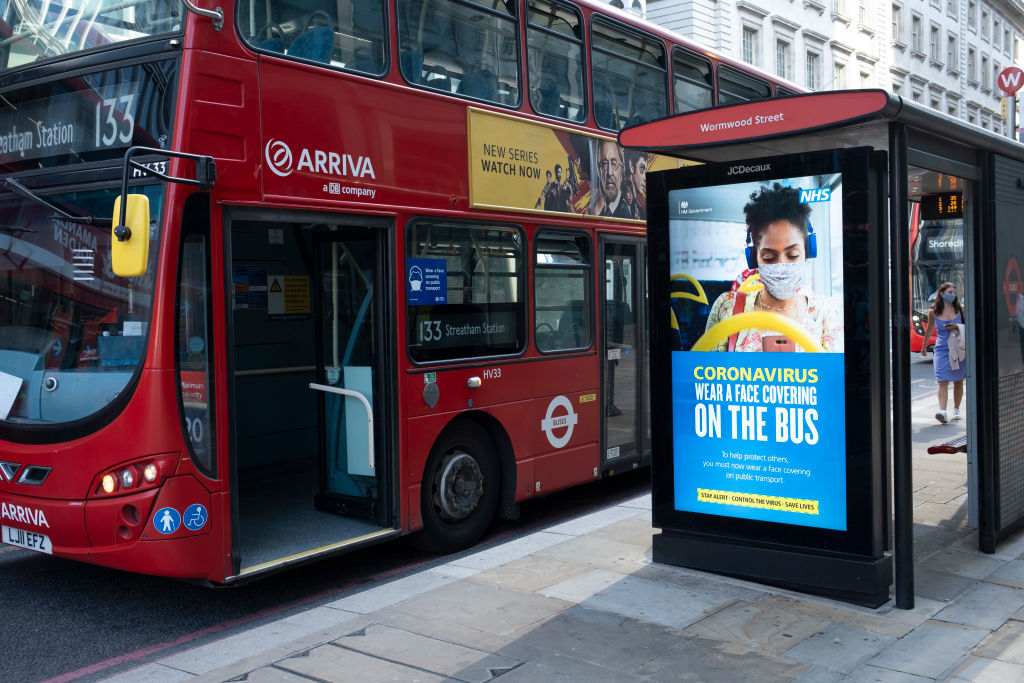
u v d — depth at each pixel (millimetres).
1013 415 6574
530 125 7504
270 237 8273
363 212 5980
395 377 6238
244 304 8047
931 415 13188
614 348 8516
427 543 6641
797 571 5395
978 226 6246
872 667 4316
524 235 7438
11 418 5414
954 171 5824
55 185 5363
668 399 5938
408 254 6344
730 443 5688
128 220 4590
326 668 4395
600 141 8375
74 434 5090
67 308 5285
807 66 34625
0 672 4672
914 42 45000
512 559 6293
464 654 4543
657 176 5898
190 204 4980
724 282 5668
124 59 5180
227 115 5156
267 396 8234
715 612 5105
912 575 5133
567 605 5262
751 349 5574
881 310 5289
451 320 6719
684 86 9758
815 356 5336
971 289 6340
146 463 4875
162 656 4910
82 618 5539
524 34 7512
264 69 5387
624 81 8789
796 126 5090
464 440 6930
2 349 5512
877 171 5250
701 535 5848
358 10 6055
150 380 4883
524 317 7414
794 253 5398
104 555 4988
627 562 6113
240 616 5594
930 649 4527
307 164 5625
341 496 6621
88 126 5289
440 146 6621
